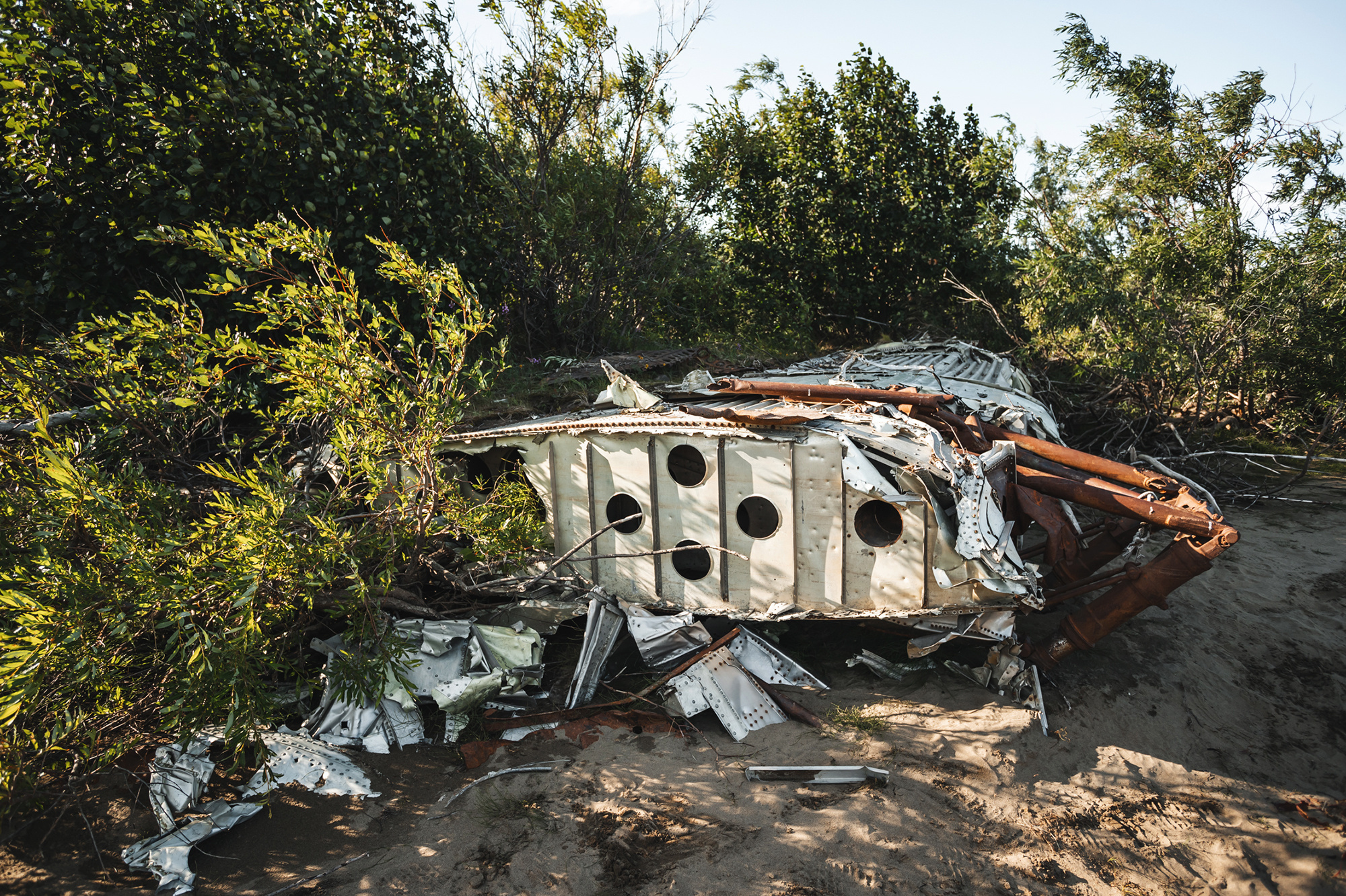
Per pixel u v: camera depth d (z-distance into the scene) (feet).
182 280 23.13
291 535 13.58
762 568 16.66
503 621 17.93
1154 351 41.16
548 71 37.88
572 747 14.94
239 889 11.00
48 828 11.80
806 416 16.16
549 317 38.70
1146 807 14.07
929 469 14.88
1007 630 15.38
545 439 18.40
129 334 16.71
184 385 16.79
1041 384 43.01
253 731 12.21
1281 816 14.20
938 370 27.99
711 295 53.47
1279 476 36.83
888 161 55.93
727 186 54.13
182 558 12.91
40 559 11.93
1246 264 43.80
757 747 14.97
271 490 14.20
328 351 15.07
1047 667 17.16
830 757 14.51
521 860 11.69
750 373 28.19
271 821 12.42
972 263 53.72
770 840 12.22
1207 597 23.08
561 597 18.24
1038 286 46.01
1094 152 50.14
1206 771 15.43
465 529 16.12
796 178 55.93
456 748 14.90
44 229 21.56
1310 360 41.47
